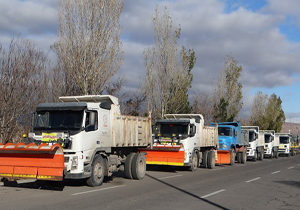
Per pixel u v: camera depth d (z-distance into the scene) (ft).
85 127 41.73
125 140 50.49
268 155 142.00
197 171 71.87
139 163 55.36
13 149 38.58
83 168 41.19
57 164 38.29
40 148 37.81
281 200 38.32
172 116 78.18
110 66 73.61
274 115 237.25
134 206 32.81
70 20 71.51
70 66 71.00
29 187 43.96
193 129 67.62
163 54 105.40
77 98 51.06
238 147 102.78
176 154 64.80
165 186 47.50
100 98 50.26
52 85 71.87
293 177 62.95
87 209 30.81
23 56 57.47
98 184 45.44
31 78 59.77
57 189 42.52
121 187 45.60
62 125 41.63
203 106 152.76
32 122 43.11
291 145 174.29
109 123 46.93
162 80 104.99
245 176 63.16
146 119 57.52
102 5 72.84
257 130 122.93
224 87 163.94
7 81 54.65
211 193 42.09
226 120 147.64
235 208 33.30
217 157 86.79
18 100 56.59
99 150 44.47
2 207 30.99
